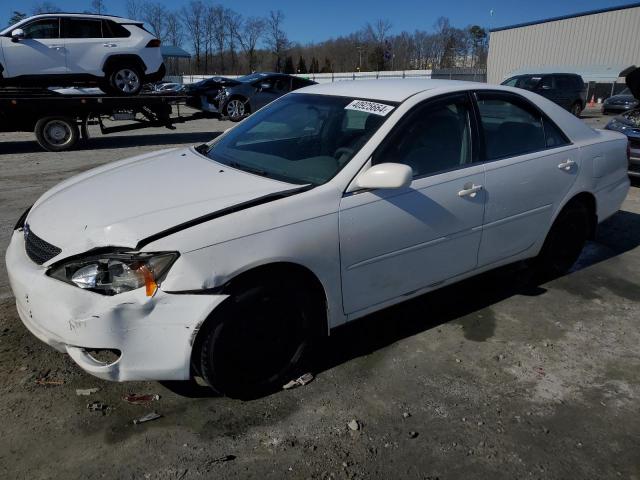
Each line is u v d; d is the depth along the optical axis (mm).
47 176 8219
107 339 2293
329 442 2432
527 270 4457
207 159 3354
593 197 4188
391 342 3301
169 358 2396
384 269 2967
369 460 2336
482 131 3436
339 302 2844
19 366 2875
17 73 10867
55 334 2361
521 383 2926
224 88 15320
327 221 2674
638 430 2590
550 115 3928
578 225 4207
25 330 3229
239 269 2420
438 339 3352
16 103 10789
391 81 3689
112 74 11891
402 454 2379
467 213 3260
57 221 2631
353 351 3184
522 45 40844
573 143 4000
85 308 2299
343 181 2779
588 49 36781
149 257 2305
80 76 11539
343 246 2744
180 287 2324
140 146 12508
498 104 3602
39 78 11117
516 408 2717
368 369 3006
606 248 5074
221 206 2539
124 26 11914
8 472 2195
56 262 2412
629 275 4438
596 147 4141
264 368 2703
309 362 3043
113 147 12242
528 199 3629
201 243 2359
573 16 37094
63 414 2537
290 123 3480
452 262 3320
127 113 12195
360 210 2785
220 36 84250
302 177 2896
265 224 2504
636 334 3494
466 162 3324
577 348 3299
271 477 2225
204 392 2754
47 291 2373
